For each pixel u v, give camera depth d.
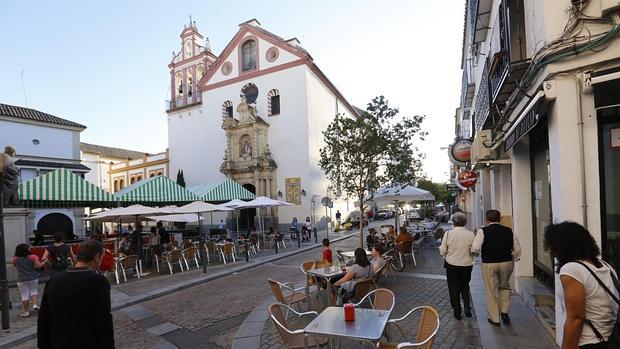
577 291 2.41
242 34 33.25
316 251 18.39
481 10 10.02
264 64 32.03
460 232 6.24
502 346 4.82
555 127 4.52
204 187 21.69
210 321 7.22
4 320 7.04
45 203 14.55
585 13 4.27
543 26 4.64
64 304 3.00
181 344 6.07
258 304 8.27
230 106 33.94
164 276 12.37
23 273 8.13
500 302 5.73
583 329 2.45
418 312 6.79
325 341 4.48
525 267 7.38
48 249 8.95
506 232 5.67
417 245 14.36
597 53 4.17
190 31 37.34
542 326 5.49
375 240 12.97
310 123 30.61
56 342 2.98
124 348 6.01
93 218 13.76
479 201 16.66
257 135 30.72
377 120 12.49
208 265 14.39
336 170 13.04
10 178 11.84
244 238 18.53
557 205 4.52
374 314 4.14
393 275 9.79
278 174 30.80
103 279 3.17
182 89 37.59
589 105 4.31
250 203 19.16
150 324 7.25
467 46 18.55
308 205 29.47
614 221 4.29
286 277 11.41
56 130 26.64
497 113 8.17
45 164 25.48
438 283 9.10
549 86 4.46
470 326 5.83
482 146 9.38
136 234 15.62
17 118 24.55
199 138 35.16
